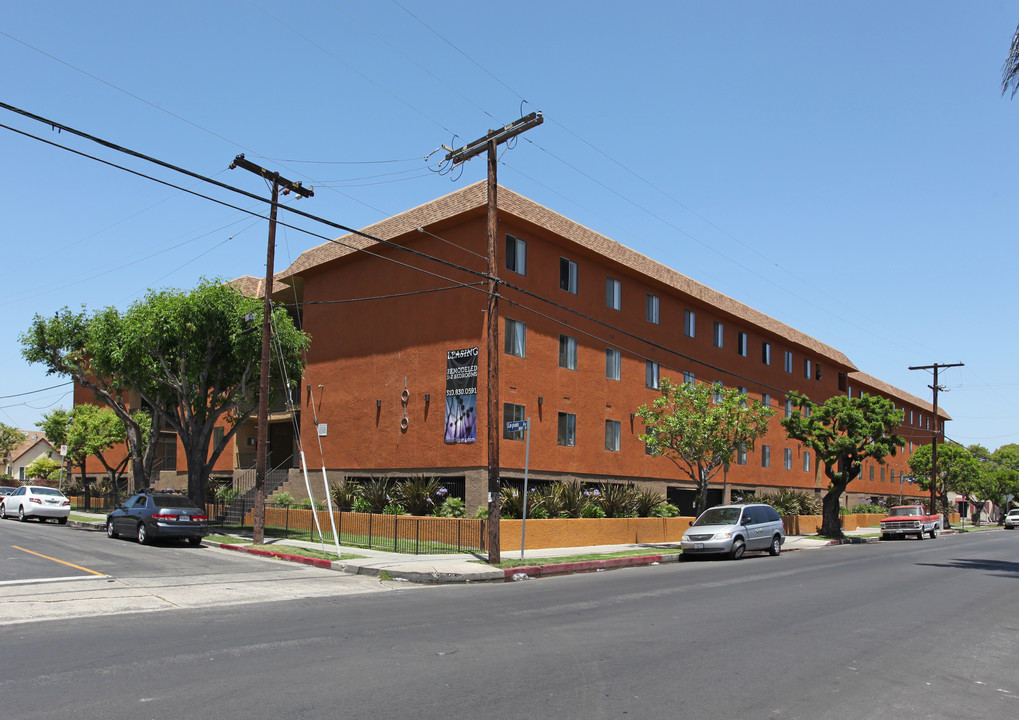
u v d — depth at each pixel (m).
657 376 35.25
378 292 31.50
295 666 7.70
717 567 20.84
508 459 27.06
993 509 87.69
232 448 39.53
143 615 10.80
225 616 10.83
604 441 31.69
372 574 17.20
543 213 29.22
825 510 38.38
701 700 6.80
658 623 10.74
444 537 23.12
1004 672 8.27
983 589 15.86
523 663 8.03
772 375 45.38
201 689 6.77
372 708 6.30
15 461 71.69
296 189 22.84
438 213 28.61
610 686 7.18
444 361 28.17
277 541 22.97
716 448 26.38
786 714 6.46
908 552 28.08
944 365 54.91
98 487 45.12
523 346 28.27
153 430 29.78
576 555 21.78
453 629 9.98
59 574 14.77
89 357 29.73
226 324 25.48
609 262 32.41
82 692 6.63
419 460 28.58
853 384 58.59
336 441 32.31
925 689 7.44
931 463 59.16
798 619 11.43
